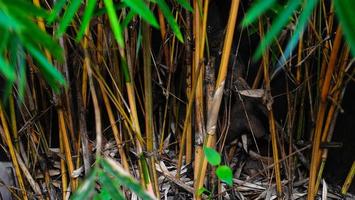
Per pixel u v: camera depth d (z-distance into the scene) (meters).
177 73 1.86
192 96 1.52
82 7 1.48
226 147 1.93
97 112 1.26
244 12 1.70
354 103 1.77
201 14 1.40
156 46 1.88
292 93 1.79
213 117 1.43
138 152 1.56
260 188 1.82
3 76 1.59
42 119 1.86
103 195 1.19
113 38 1.58
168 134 1.96
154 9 1.78
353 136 1.80
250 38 1.83
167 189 1.76
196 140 1.55
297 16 1.51
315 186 1.72
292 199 1.77
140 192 1.12
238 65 1.79
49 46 0.97
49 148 1.80
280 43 1.67
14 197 1.79
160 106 1.90
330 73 1.46
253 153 1.94
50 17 1.14
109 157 1.79
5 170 1.81
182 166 1.82
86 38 1.42
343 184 1.85
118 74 1.68
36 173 1.81
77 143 1.75
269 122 1.71
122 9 1.53
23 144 1.82
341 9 0.84
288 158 1.79
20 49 1.10
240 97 1.72
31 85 1.74
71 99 1.71
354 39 0.85
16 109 1.77
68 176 1.78
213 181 1.63
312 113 1.73
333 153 1.86
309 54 1.58
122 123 1.76
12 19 0.87
